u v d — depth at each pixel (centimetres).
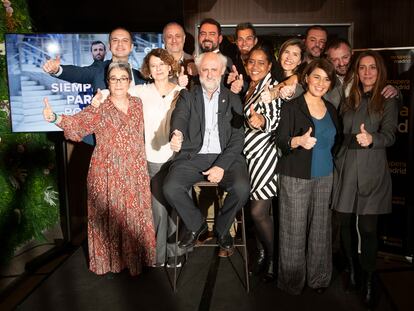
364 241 298
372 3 477
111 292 316
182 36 378
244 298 303
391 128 286
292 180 289
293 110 289
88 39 376
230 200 304
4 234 363
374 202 290
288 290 305
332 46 355
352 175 293
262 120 288
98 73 379
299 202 290
